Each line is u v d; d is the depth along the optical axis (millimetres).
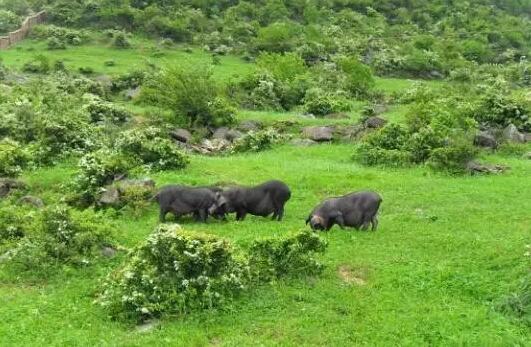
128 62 61469
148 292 12461
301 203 19938
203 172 23422
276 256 13883
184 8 80250
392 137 26625
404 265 14672
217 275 12820
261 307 12586
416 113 29109
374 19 88250
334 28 78938
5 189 20516
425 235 16672
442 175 23656
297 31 75312
